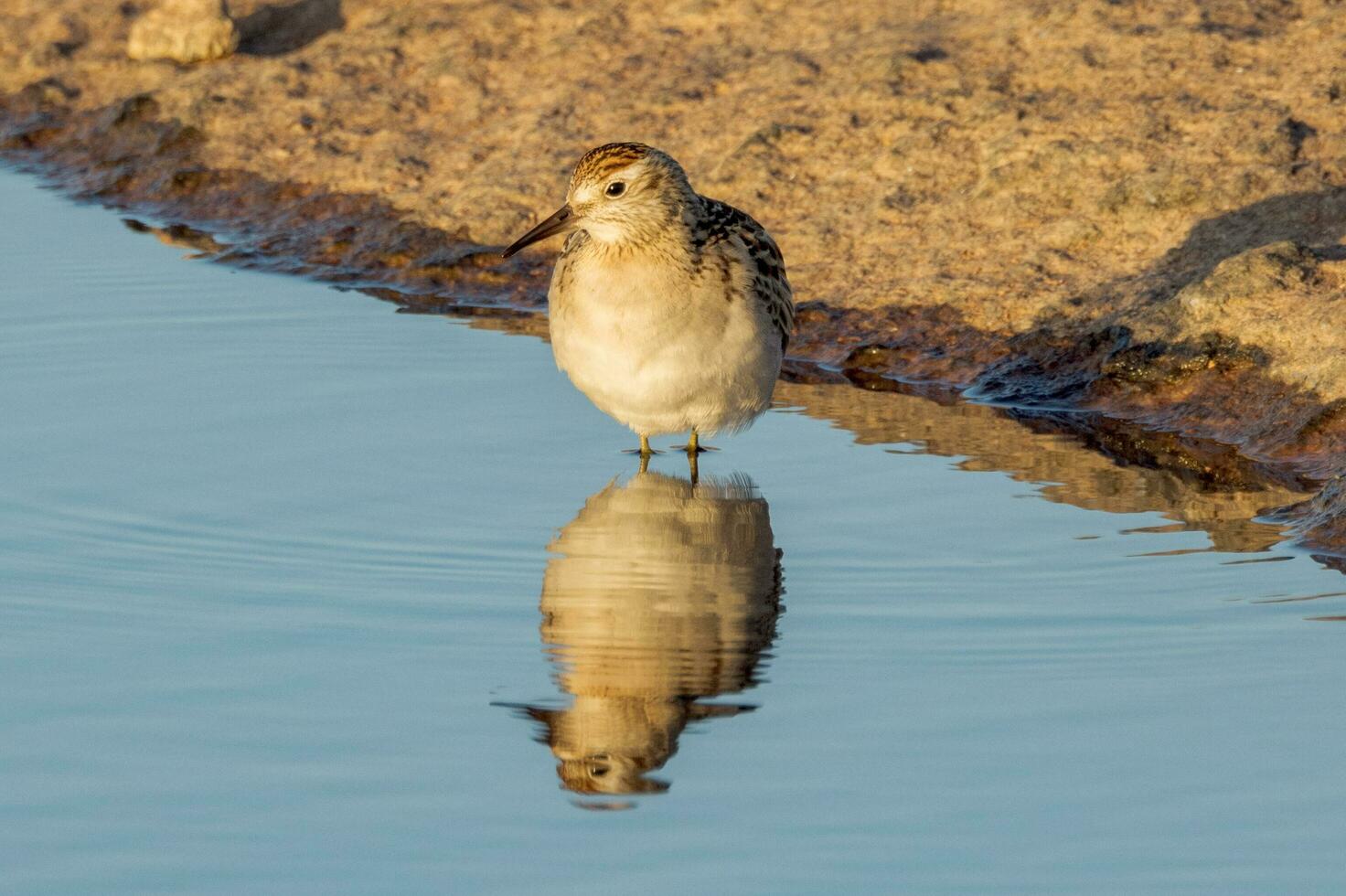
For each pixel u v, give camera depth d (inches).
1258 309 569.3
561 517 488.1
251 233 748.6
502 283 695.1
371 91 829.2
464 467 523.2
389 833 331.9
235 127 818.2
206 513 484.7
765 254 520.7
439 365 609.6
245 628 415.5
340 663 398.3
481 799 342.6
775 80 760.3
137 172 809.5
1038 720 368.2
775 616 422.3
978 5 783.1
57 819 335.3
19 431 542.0
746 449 542.9
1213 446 531.8
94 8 953.5
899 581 442.3
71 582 439.8
